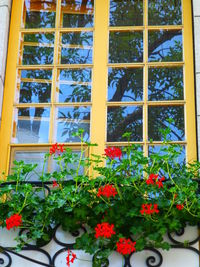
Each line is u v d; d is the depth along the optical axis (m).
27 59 5.00
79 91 4.88
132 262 4.03
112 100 4.82
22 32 5.08
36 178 4.59
